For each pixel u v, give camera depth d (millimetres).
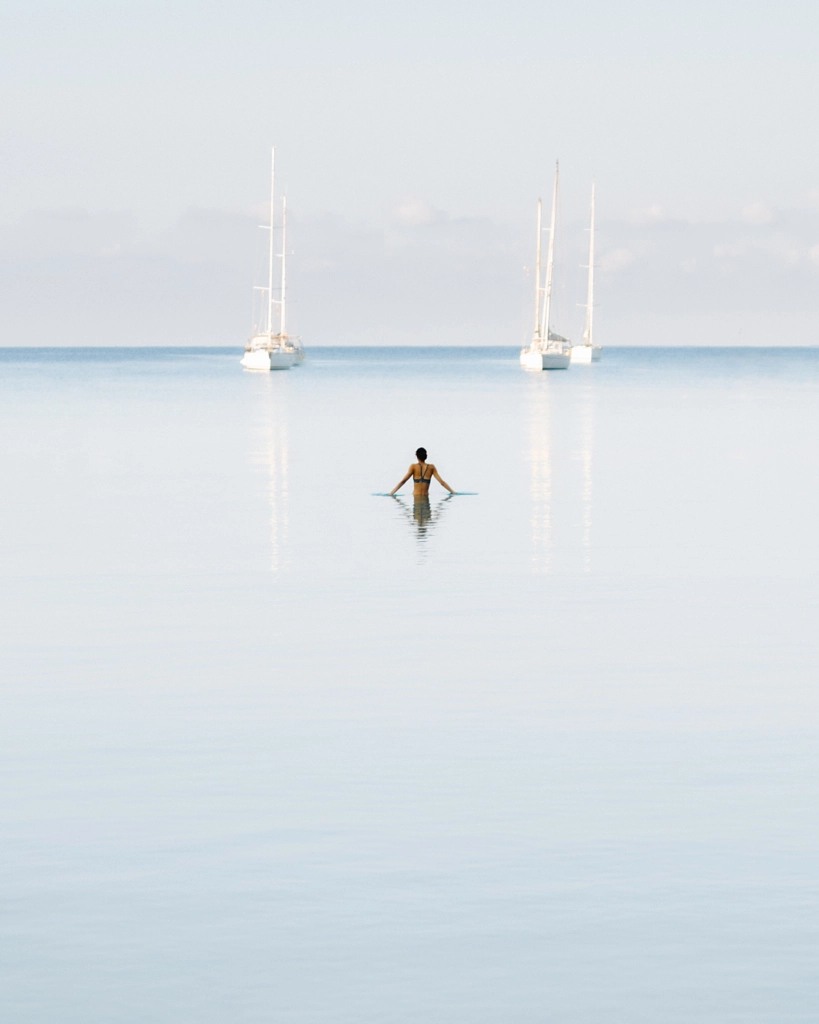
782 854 11062
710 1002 8531
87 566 26969
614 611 22203
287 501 38406
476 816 12031
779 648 19344
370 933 9547
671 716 15562
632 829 11680
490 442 61719
